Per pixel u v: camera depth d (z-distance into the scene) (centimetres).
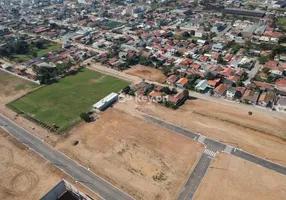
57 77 12756
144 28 19000
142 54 14450
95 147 8012
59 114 9756
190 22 19512
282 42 15100
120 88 11381
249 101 9744
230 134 8231
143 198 6300
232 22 19000
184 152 7619
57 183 6775
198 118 9081
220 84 10925
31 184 6788
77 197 6181
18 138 8550
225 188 6419
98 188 6600
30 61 14312
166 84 11506
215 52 14138
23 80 12575
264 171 6831
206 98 10312
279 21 18662
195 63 13050
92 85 11800
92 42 17012
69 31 19425
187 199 6203
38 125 9175
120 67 13250
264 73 11738
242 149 7600
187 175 6850
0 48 15588
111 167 7231
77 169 7206
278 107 9244
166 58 13738
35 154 7819
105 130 8744
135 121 9106
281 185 6412
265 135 8100
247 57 13538
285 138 7906
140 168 7150
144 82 11556
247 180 6600
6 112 10025
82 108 10056
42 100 10756
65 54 15100
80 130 8812
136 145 7994
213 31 17575
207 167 7056
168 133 8431
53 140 8394
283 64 12131
